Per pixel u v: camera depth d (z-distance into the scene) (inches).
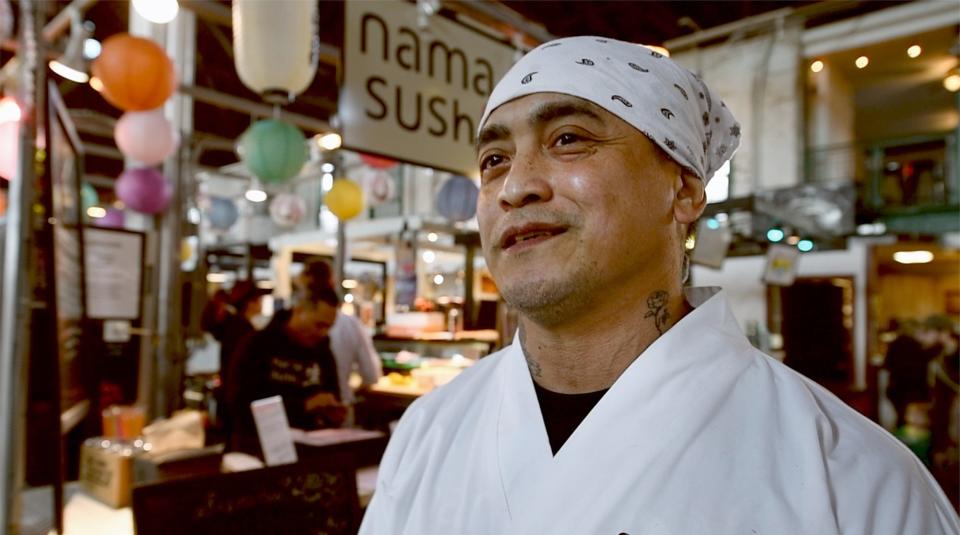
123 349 165.3
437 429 33.3
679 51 398.3
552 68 30.3
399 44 94.0
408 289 234.8
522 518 26.5
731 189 373.7
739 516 23.1
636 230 28.9
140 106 101.7
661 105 29.9
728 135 36.0
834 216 311.9
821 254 355.3
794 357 357.7
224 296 161.2
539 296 28.8
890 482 23.5
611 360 29.7
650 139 29.6
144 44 99.3
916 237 327.6
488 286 291.9
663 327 30.0
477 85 104.8
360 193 169.8
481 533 27.4
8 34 94.0
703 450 24.8
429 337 169.5
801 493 23.4
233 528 52.7
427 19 96.6
